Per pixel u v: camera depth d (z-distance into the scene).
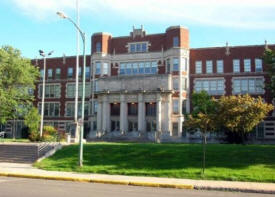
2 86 44.56
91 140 47.81
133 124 53.97
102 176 19.92
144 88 52.47
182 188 16.64
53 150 29.33
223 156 24.41
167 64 56.75
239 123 25.19
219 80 56.84
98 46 61.06
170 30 56.75
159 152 26.34
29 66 47.41
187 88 56.00
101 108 54.47
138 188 16.31
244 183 17.56
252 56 56.25
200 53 58.25
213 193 15.12
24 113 47.16
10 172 21.22
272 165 21.83
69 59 67.56
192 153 25.56
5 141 41.91
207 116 23.75
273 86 31.98
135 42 60.44
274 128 52.66
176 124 53.69
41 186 16.05
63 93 66.69
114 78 54.56
